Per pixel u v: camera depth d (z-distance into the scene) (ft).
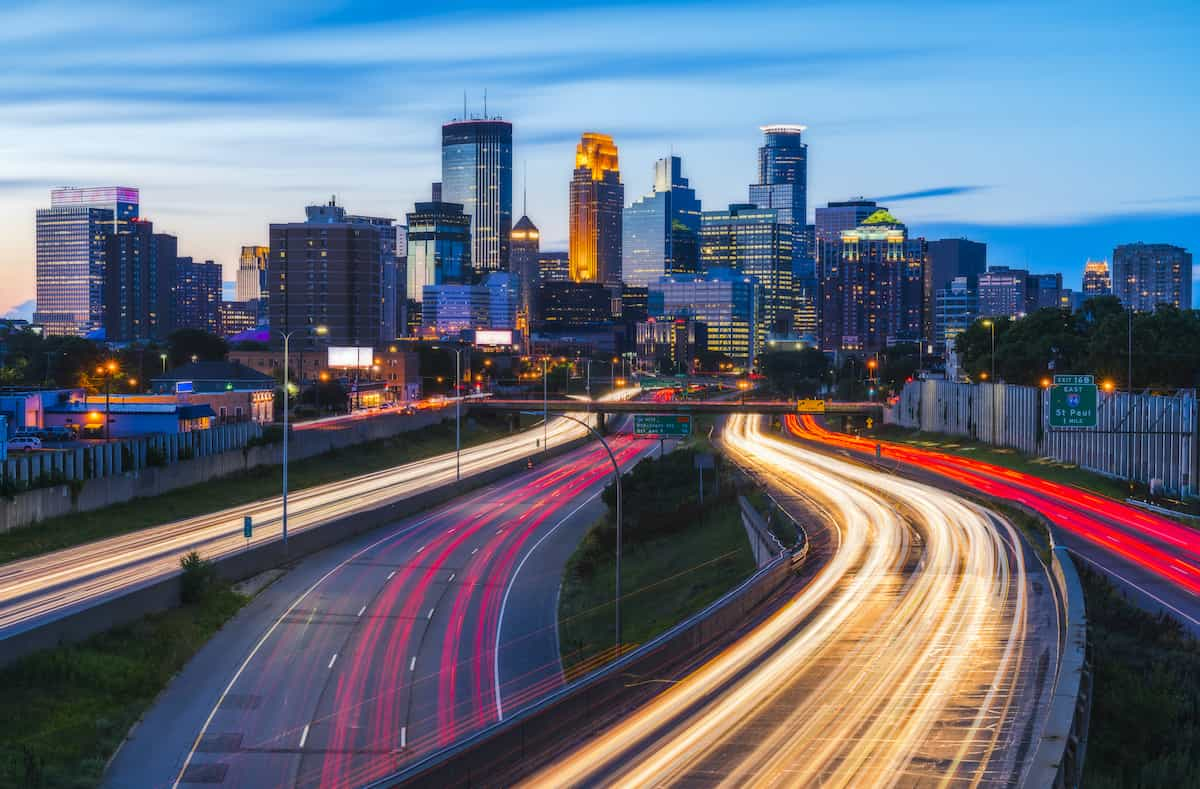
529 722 134.31
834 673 162.40
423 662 226.99
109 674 199.72
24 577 263.70
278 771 169.99
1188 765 130.93
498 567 314.55
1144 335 505.25
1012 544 265.54
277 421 597.52
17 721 177.88
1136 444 372.38
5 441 369.71
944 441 577.84
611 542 348.38
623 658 160.15
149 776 167.02
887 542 274.57
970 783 120.98
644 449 637.30
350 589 282.36
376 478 484.33
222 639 234.99
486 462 550.77
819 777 123.34
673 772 125.70
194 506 378.12
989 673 160.15
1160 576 222.48
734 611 197.16
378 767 171.83
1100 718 142.31
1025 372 607.37
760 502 347.97
